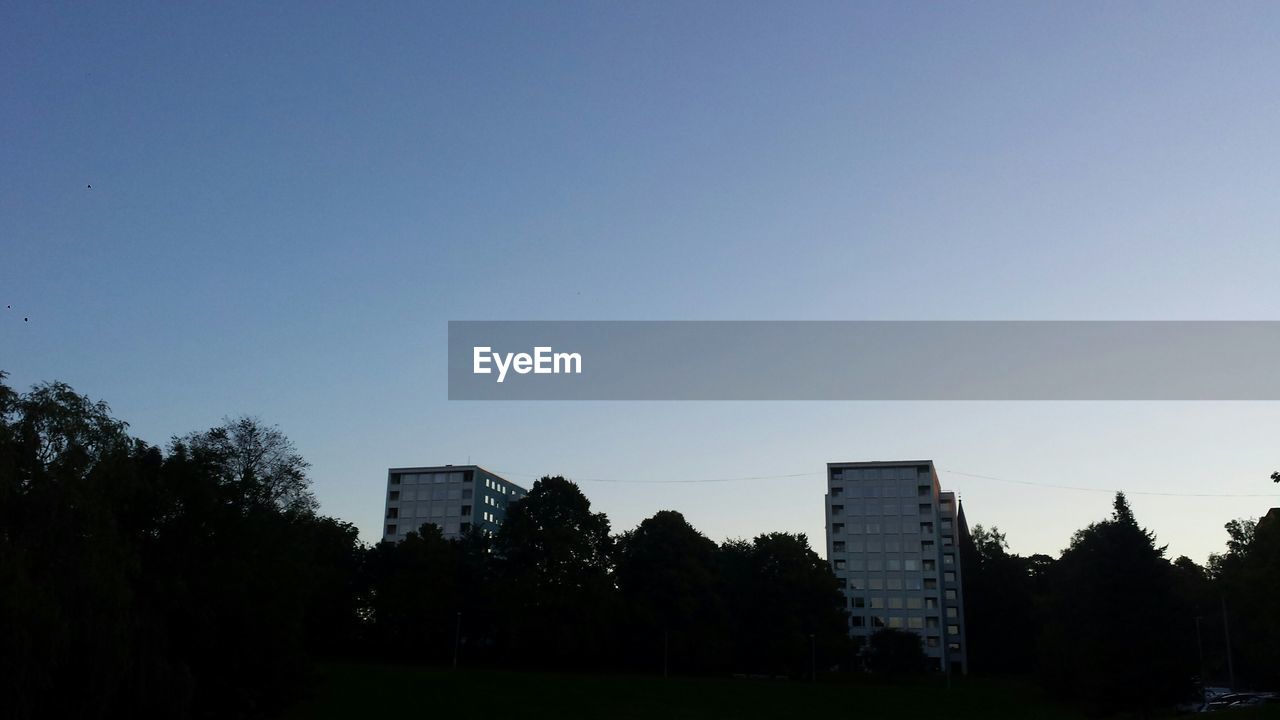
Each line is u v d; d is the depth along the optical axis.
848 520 155.62
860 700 85.81
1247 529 88.75
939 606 148.62
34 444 41.66
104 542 42.47
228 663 55.31
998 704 84.88
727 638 109.69
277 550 62.41
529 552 103.75
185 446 58.50
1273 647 72.69
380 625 111.69
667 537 109.69
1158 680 64.62
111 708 43.59
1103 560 68.19
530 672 93.88
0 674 36.66
